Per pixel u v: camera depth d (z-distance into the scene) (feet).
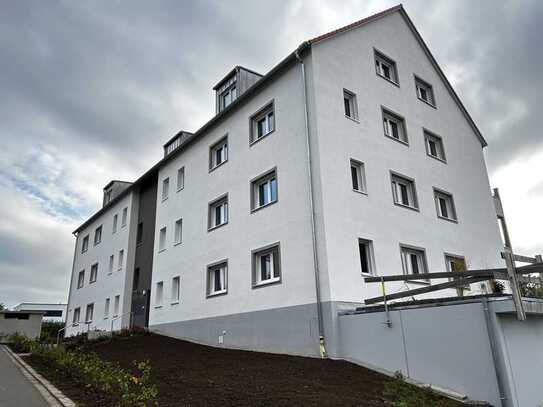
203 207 63.00
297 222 44.91
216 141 62.90
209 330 55.21
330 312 38.96
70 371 32.19
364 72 53.83
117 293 83.61
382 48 58.54
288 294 44.04
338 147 46.06
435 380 30.12
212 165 63.62
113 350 52.16
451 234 57.52
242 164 55.93
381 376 32.37
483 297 28.48
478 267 59.72
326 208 42.06
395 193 52.80
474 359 28.04
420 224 53.06
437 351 30.37
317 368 34.24
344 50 51.96
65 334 107.24
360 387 28.71
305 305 41.70
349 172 46.21
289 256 44.98
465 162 66.23
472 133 70.85
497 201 77.46
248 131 56.03
